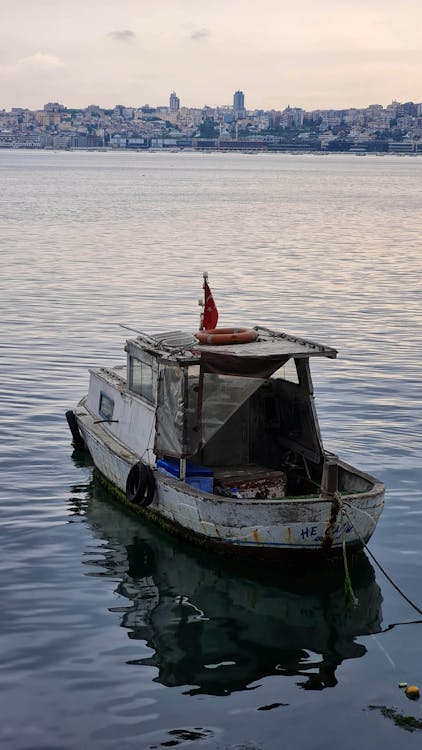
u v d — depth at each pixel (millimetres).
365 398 24266
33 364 27375
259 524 14273
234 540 14578
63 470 18969
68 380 25625
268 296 40562
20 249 57156
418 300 40406
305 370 16031
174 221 82000
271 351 15734
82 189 139000
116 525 16328
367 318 35781
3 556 14836
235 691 11242
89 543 15500
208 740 10250
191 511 14977
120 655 11977
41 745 10094
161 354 15922
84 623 12781
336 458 16125
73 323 33688
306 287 43562
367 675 11680
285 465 16828
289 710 10867
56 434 21094
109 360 27969
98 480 18531
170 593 13812
